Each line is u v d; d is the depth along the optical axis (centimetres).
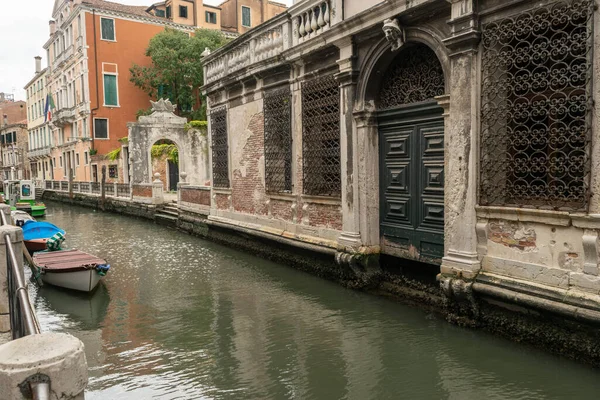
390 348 573
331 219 882
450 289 611
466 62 585
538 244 532
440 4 621
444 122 641
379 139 788
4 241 495
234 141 1238
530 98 550
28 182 2534
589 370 475
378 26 727
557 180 512
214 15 3772
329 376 512
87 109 3322
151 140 2358
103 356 582
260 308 750
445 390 473
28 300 317
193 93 3381
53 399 201
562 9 493
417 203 720
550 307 501
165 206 1969
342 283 842
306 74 920
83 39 3256
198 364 554
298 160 966
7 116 6281
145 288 895
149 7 3703
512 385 471
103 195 2516
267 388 491
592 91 469
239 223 1219
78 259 964
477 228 593
